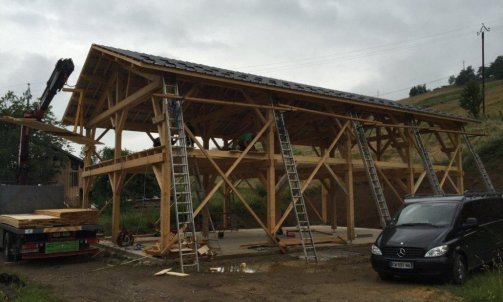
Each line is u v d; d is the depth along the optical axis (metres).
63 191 14.12
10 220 11.55
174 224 18.19
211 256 10.58
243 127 17.94
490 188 18.28
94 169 15.09
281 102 13.47
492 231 9.12
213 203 23.55
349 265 10.15
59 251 11.09
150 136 16.53
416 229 8.33
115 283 8.27
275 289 7.58
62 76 13.05
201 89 13.05
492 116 34.09
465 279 7.91
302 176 18.58
